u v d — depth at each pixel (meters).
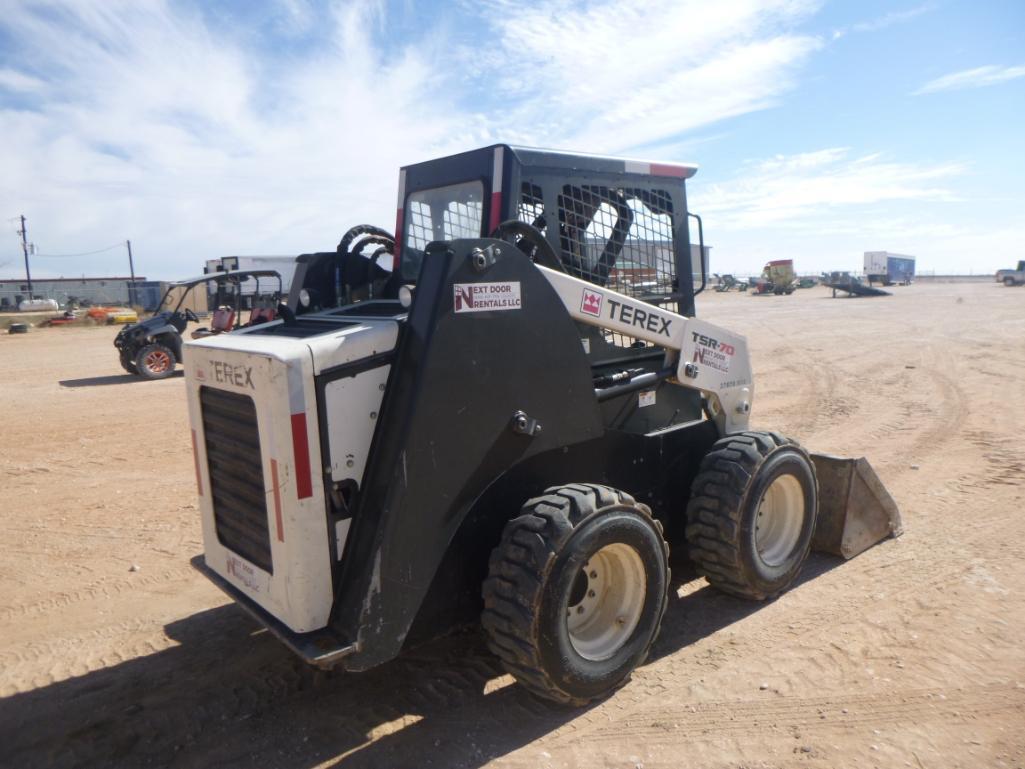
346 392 3.11
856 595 4.55
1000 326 23.09
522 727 3.36
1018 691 3.49
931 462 7.55
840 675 3.68
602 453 3.92
